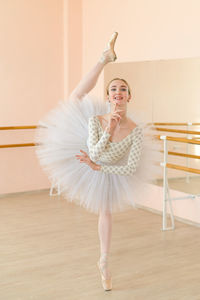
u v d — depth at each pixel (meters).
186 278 2.93
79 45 5.84
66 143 2.74
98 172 2.66
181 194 4.41
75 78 5.85
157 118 4.67
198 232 4.02
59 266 3.12
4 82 5.36
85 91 2.97
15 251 3.43
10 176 5.52
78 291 2.70
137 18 4.90
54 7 5.66
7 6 5.29
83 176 2.69
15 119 5.48
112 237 3.84
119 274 2.99
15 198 5.38
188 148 4.30
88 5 5.68
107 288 2.72
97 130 2.62
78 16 5.79
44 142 2.86
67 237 3.81
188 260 3.28
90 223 4.27
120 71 5.18
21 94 5.50
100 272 2.91
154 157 2.84
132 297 2.63
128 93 2.72
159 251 3.48
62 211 4.73
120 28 5.16
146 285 2.81
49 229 4.05
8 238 3.76
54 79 5.77
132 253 3.42
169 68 4.47
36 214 4.59
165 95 4.54
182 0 4.29
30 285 2.78
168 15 4.47
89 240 3.73
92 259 3.28
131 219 4.45
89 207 2.73
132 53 5.01
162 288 2.76
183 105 4.30
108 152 2.60
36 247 3.53
